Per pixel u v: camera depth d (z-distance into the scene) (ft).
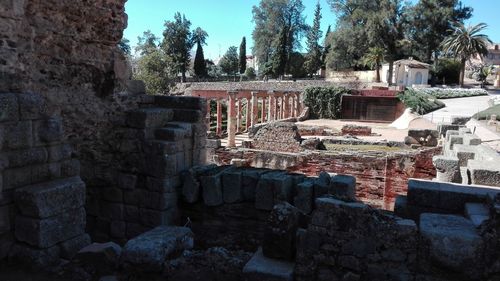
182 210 25.29
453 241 13.28
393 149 63.00
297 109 140.56
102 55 24.81
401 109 132.36
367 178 47.88
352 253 14.39
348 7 235.61
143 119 24.52
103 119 24.99
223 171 24.08
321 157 49.96
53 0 21.50
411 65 208.23
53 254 18.71
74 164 21.08
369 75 227.61
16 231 18.56
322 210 14.71
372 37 220.02
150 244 17.51
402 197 20.24
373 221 14.19
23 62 20.22
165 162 23.90
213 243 24.12
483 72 244.01
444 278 13.56
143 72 173.99
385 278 14.03
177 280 16.63
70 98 23.17
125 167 25.17
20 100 18.30
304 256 15.02
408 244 13.82
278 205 16.72
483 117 95.40
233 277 16.65
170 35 253.65
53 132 19.70
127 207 25.27
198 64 255.29
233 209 23.59
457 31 214.90
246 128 102.17
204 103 27.32
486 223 13.79
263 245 16.60
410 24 232.94
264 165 53.47
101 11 24.14
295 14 279.69
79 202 20.08
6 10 18.81
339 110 139.03
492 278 13.12
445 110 133.59
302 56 271.90
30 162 18.97
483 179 21.35
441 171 27.66
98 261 17.99
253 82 204.03
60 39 22.29
